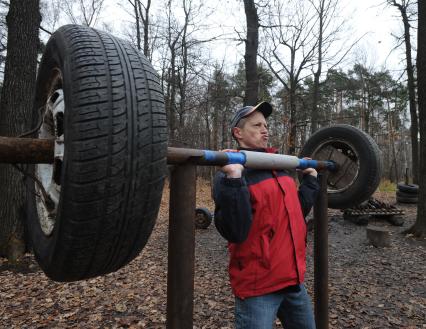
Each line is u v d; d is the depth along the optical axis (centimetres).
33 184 188
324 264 270
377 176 276
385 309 430
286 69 1738
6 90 647
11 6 657
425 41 811
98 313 418
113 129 120
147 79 135
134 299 456
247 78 1189
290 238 189
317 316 269
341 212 1160
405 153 4562
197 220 925
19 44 649
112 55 132
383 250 724
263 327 177
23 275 555
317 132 308
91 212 120
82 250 129
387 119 3922
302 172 245
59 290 488
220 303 445
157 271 568
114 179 120
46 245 148
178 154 147
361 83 3184
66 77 125
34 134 185
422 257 669
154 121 129
